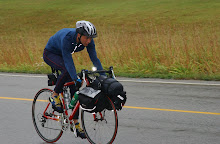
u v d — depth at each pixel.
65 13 80.94
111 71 9.82
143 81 21.78
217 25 52.34
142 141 11.09
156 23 60.81
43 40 54.38
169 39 29.19
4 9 91.19
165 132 11.91
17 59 33.44
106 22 66.81
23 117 14.16
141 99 16.95
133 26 60.78
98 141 10.03
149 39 33.09
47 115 11.22
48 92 11.24
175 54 26.78
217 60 24.91
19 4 98.25
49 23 72.12
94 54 10.54
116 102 9.12
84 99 9.38
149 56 27.69
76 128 10.54
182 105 15.61
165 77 22.88
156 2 82.94
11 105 16.22
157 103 16.09
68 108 10.52
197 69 24.44
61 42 9.99
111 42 33.66
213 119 13.36
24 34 62.44
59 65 10.52
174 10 70.56
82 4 91.69
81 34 9.56
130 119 13.59
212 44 26.75
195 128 12.27
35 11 86.12
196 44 27.73
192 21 58.38
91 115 12.55
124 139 11.32
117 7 82.38
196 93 18.03
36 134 12.09
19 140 11.49
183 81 21.48
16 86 21.14
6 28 69.88
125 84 20.98
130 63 27.78
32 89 20.09
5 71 28.44
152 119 13.52
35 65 30.52
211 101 16.28
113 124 9.61
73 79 9.73
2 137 11.78
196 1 77.62
